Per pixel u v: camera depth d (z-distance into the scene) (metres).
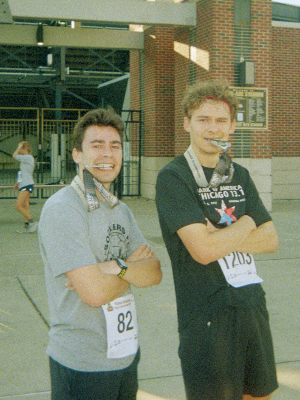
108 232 2.07
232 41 12.11
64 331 1.98
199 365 2.19
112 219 2.10
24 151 9.56
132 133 16.42
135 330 2.11
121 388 2.07
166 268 6.85
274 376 2.31
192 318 2.23
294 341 4.30
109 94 21.05
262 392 2.26
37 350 4.09
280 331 4.53
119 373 1.99
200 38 12.59
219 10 11.97
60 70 19.84
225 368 2.15
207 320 2.18
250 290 2.25
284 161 14.86
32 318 4.84
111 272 2.01
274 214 12.17
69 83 24.00
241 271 2.26
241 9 12.11
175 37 13.85
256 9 12.18
